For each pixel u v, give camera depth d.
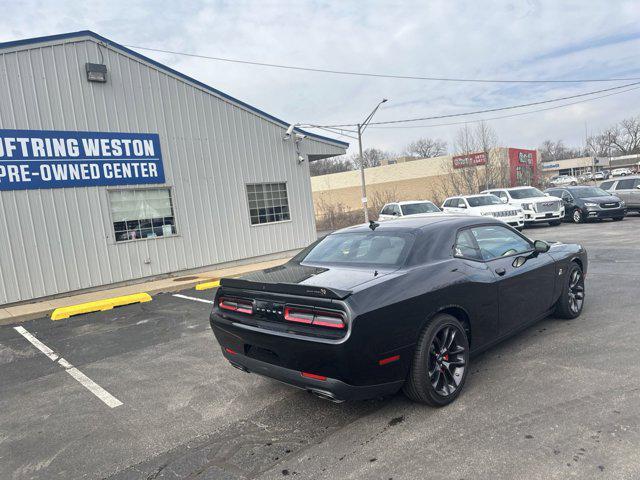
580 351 4.60
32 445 3.62
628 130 85.94
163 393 4.48
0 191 9.23
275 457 3.18
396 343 3.42
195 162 12.28
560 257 5.43
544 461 2.84
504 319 4.50
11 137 9.36
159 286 10.44
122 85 10.95
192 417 3.91
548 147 113.00
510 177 36.62
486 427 3.32
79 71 10.29
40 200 9.73
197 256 12.28
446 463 2.92
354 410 3.79
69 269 10.09
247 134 13.44
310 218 15.09
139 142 11.20
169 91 11.79
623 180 20.92
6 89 9.32
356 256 4.20
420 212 17.33
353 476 2.88
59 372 5.35
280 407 3.97
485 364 4.49
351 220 36.19
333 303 3.27
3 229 9.24
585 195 20.25
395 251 4.04
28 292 9.52
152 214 11.51
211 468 3.11
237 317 3.88
